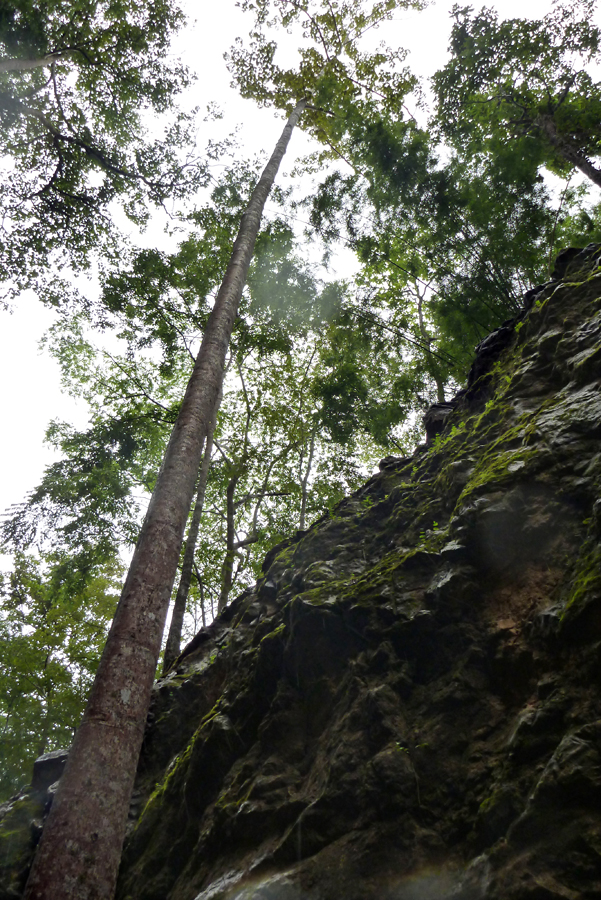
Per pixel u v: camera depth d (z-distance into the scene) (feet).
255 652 23.90
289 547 30.40
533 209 39.58
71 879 10.43
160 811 22.81
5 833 27.12
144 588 15.55
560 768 11.69
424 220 42.83
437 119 43.04
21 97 39.29
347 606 19.95
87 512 51.65
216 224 54.13
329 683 19.47
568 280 25.52
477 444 22.95
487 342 29.25
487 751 14.12
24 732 61.00
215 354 23.79
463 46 40.88
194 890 17.71
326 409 50.57
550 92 40.75
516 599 16.29
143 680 13.99
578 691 13.08
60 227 44.98
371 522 26.32
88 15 39.27
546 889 10.59
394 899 12.78
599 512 14.96
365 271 52.90
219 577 59.77
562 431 18.52
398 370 52.60
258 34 53.93
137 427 57.11
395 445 58.13
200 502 49.01
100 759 12.25
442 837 13.39
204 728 22.81
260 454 60.59
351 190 46.83
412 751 15.24
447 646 16.97
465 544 18.20
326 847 14.83
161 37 41.70
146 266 50.80
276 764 18.66
